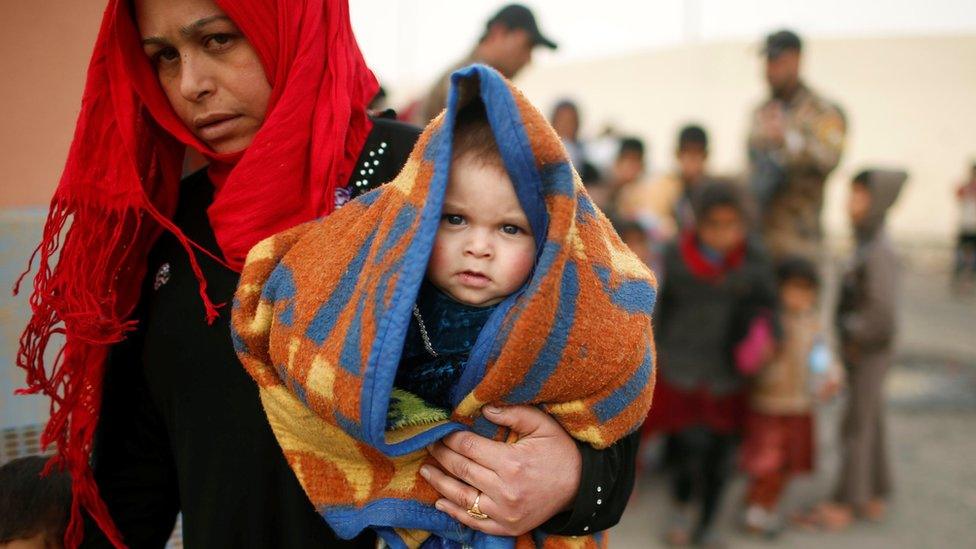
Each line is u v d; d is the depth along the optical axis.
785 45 4.79
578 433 1.13
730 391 3.55
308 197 1.23
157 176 1.32
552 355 1.03
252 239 1.21
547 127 1.00
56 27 1.77
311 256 1.12
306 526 1.23
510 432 1.12
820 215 4.88
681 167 5.24
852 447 4.08
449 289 1.09
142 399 1.34
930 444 5.23
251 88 1.21
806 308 3.73
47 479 1.51
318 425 1.12
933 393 6.26
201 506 1.24
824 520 4.04
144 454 1.37
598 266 1.08
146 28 1.20
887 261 3.98
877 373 4.04
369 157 1.29
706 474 3.62
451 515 1.13
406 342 1.14
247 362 1.16
